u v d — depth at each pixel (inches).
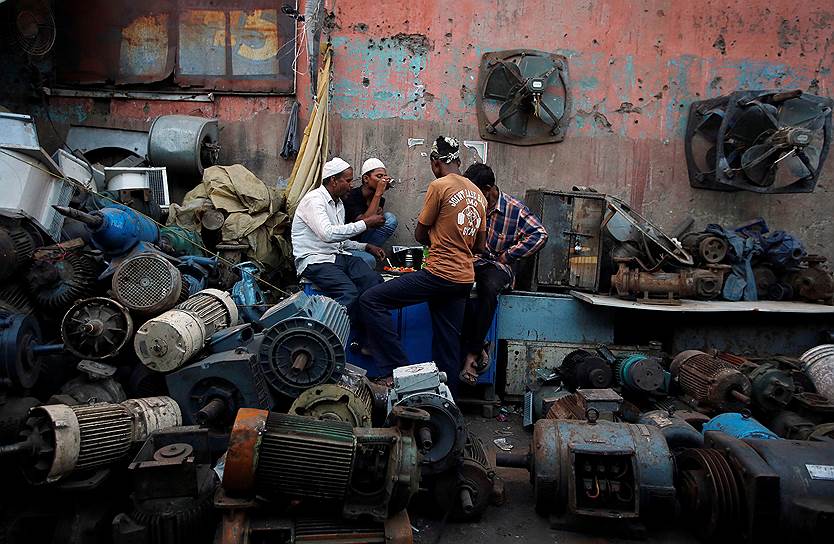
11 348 107.7
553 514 116.9
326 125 193.2
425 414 99.0
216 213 178.2
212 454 114.4
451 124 205.6
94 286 137.1
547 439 113.8
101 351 121.6
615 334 194.9
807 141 176.7
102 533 99.0
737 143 191.5
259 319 134.5
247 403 114.9
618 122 209.3
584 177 209.9
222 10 204.4
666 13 207.0
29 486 99.5
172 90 206.8
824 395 155.2
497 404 173.8
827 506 97.7
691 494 109.7
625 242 180.4
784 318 189.9
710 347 190.1
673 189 212.1
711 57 208.8
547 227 182.5
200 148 188.7
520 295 179.3
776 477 99.8
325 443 91.1
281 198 190.4
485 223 153.7
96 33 205.8
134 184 180.1
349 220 189.6
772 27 208.8
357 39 202.4
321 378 123.1
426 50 203.6
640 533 111.3
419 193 207.0
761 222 205.2
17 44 198.1
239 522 91.3
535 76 198.7
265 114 207.0
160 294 125.4
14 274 129.3
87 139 202.1
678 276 174.7
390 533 92.2
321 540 91.9
